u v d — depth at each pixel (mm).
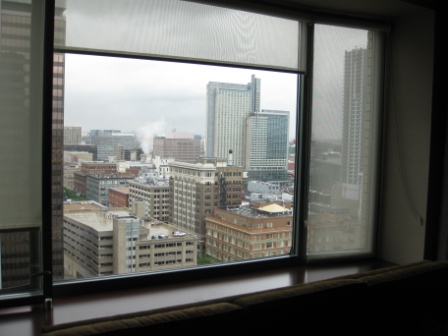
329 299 1835
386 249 3318
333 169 3102
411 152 3135
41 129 2061
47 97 2041
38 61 2031
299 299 1775
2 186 2002
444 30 2990
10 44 1971
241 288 2539
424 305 2098
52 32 2031
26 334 1857
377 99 3248
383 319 1978
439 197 3070
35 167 2059
